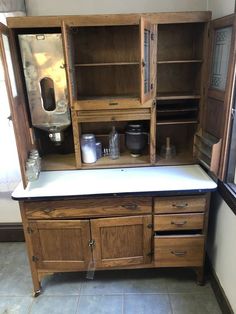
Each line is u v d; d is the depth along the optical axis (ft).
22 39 5.47
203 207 5.59
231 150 5.22
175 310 5.65
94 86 6.64
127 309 5.71
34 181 5.76
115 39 6.27
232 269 5.20
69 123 6.09
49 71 5.70
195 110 6.23
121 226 5.69
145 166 6.31
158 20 5.35
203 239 5.78
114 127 6.70
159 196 5.50
